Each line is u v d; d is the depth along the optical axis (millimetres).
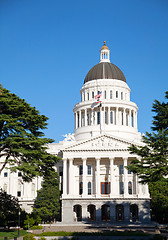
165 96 67312
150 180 62500
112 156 107188
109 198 103312
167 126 66875
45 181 102312
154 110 67562
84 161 107938
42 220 99188
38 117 67750
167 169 60812
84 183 106688
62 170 114875
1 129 66250
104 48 153000
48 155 67938
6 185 117250
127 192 104812
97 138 109062
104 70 142250
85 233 67688
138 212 102250
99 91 125875
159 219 101188
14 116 68250
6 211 77875
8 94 67812
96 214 102875
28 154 64875
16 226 88562
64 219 102750
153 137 63125
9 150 67625
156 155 62969
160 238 45469
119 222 99625
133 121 137125
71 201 104000
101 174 110750
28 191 115312
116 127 128750
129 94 144375
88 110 134750
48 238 63031
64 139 122562
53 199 99312
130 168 64188
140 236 33344
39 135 69562
